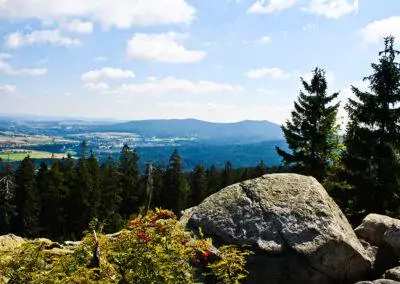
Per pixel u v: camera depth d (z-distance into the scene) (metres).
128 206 67.12
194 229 11.37
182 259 6.68
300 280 9.99
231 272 7.69
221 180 88.56
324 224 10.53
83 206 56.91
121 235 6.65
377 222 12.22
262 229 10.62
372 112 26.44
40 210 56.44
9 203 53.00
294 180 12.26
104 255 6.31
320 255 9.98
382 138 26.42
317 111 33.38
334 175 32.34
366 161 27.12
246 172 94.94
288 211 10.95
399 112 26.00
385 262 10.41
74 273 5.79
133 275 6.15
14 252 6.28
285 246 10.21
